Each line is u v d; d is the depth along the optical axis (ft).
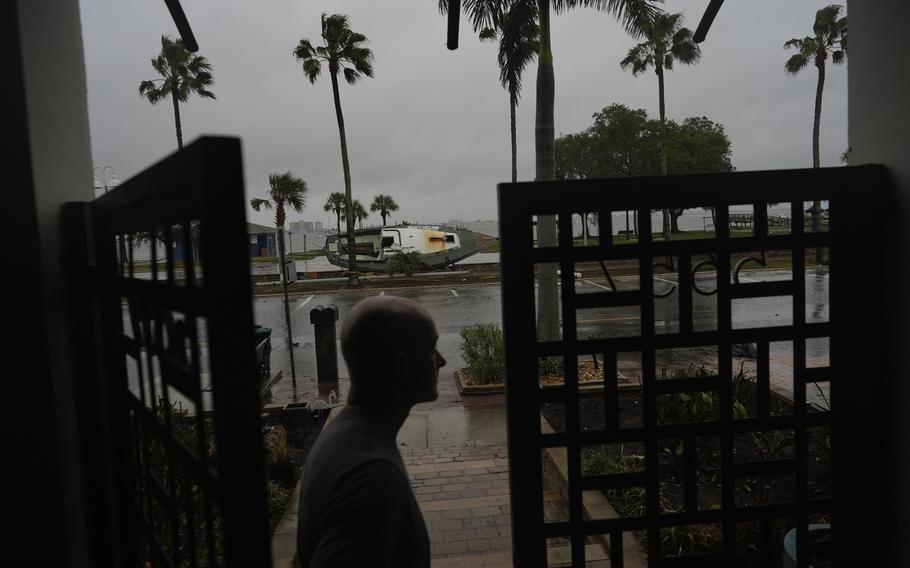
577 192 5.83
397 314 4.60
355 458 4.15
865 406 6.16
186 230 3.13
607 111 143.74
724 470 6.36
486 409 23.61
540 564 6.06
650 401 6.21
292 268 29.91
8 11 4.79
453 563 12.01
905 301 5.86
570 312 6.00
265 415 22.02
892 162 5.96
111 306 4.84
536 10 29.63
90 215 5.21
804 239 6.10
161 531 9.94
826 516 11.53
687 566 6.36
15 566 4.94
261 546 2.96
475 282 83.87
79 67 5.84
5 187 4.84
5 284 4.86
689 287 6.14
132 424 5.02
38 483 4.95
